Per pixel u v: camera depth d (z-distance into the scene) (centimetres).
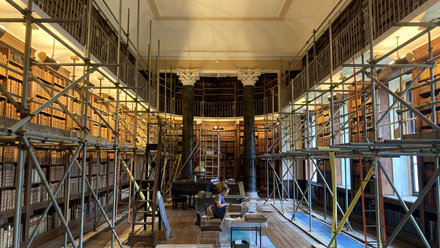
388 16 648
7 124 312
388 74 705
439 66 547
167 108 1722
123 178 1202
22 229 562
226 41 1415
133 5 1153
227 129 1770
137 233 716
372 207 774
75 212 761
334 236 527
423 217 575
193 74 1436
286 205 1191
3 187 515
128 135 1279
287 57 1440
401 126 461
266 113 1516
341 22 1042
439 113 548
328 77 848
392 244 612
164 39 1402
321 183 1164
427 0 457
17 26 518
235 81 1848
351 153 504
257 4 1240
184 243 643
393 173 733
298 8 1220
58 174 691
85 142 462
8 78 536
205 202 935
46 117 662
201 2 1235
